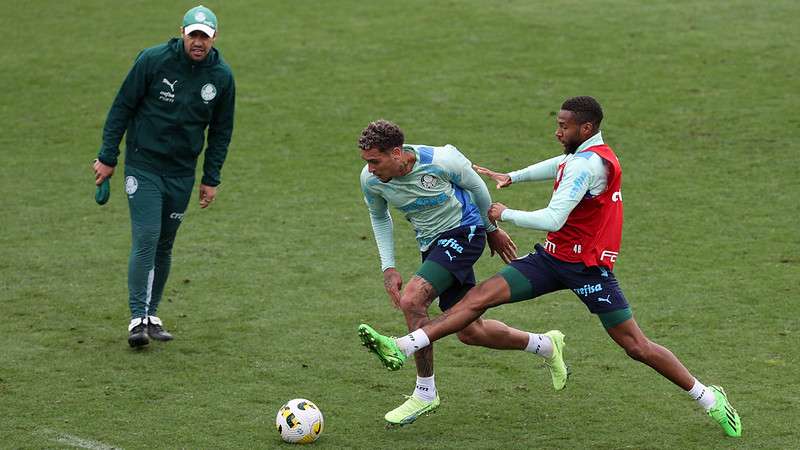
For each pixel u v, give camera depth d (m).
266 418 24.64
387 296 34.22
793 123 52.03
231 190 46.56
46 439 23.17
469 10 72.44
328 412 25.09
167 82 28.91
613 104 55.56
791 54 61.59
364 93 58.97
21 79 62.56
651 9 71.12
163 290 32.91
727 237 39.09
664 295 33.56
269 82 61.25
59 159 51.09
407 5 74.25
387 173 23.17
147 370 27.83
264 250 39.09
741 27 66.75
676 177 46.28
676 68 60.28
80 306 33.12
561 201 22.00
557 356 25.56
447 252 23.86
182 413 24.88
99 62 65.06
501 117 54.59
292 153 51.34
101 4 76.69
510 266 23.36
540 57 63.12
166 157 29.45
